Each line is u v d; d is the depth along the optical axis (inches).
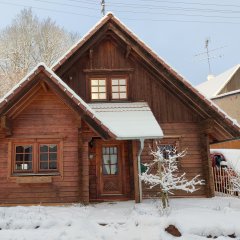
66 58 506.3
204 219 347.3
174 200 479.8
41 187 443.5
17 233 329.1
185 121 537.3
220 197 511.2
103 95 553.3
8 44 1339.8
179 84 515.5
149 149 523.2
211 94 1147.3
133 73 552.1
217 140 563.2
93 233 338.6
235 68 1182.3
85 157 448.5
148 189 507.8
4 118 428.5
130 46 525.3
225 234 332.8
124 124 467.5
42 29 1424.7
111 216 381.4
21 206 424.8
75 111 443.5
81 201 438.9
